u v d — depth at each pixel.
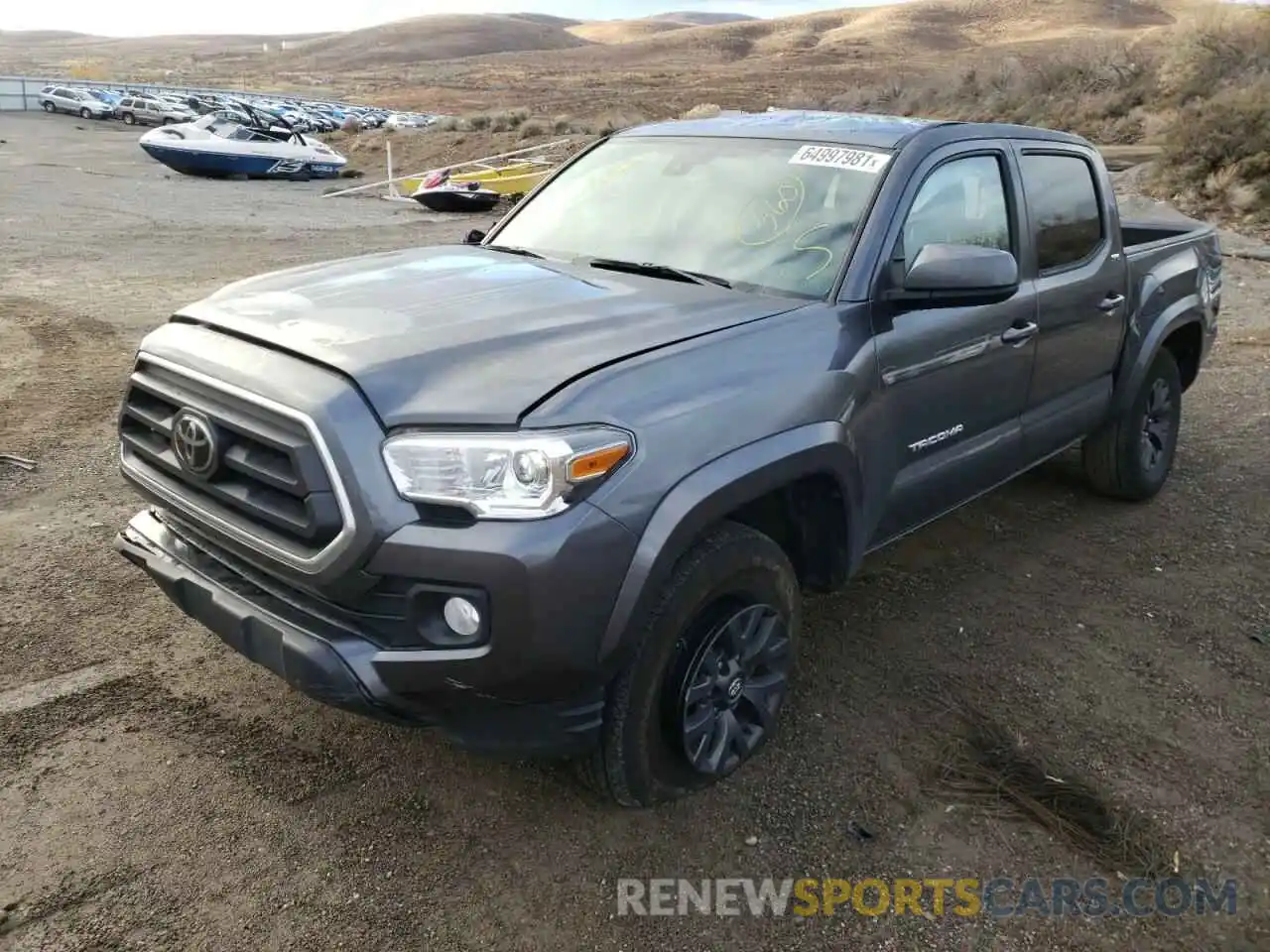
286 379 2.66
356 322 2.92
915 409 3.61
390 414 2.54
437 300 3.14
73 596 4.18
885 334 3.42
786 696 3.68
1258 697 3.82
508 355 2.74
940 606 4.43
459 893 2.77
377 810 3.05
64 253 13.38
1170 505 5.63
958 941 2.70
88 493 5.28
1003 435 4.24
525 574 2.44
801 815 3.12
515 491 2.47
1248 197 14.76
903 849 3.00
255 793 3.09
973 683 3.85
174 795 3.07
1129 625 4.32
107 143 40.41
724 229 3.75
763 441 2.91
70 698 3.50
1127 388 5.13
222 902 2.69
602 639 2.60
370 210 22.08
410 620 2.54
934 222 3.75
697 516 2.72
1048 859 2.99
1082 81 27.73
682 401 2.77
